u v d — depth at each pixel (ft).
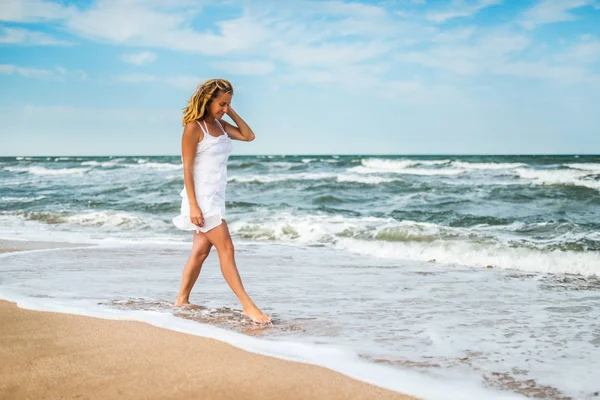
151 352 9.77
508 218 38.96
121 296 15.28
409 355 10.32
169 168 140.46
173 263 21.99
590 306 14.88
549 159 123.13
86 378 8.50
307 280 18.79
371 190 66.28
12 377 8.53
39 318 12.17
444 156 299.99
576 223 34.99
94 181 94.99
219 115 12.83
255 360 9.45
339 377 8.75
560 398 8.36
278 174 101.09
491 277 19.48
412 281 18.69
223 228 12.94
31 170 137.39
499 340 11.48
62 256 23.85
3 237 32.07
